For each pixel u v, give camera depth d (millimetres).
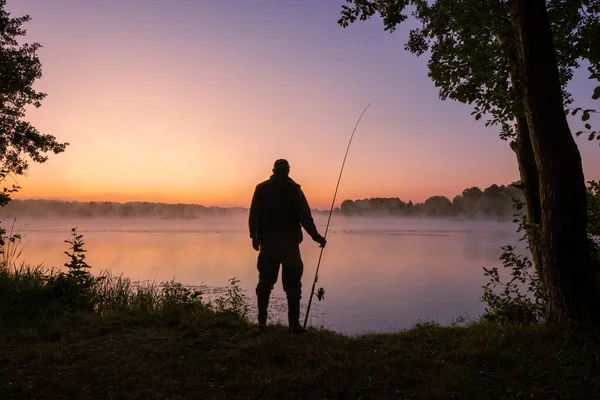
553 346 3873
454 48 6285
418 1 6746
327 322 10914
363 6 6402
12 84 10953
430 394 3131
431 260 31109
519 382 3273
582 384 3178
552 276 4371
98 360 3820
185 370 3631
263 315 4680
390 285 18438
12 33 11227
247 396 3244
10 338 4477
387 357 3820
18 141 11398
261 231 4672
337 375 3463
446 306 13633
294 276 4598
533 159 5773
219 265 26516
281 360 3826
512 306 5770
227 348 4109
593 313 4148
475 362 3660
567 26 6031
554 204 4340
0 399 3139
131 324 4996
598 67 5418
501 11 5496
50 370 3621
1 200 9094
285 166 4758
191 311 5613
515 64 5500
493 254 35844
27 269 8805
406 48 7207
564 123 4371
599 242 5426
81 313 5648
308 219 4602
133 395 3229
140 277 19859
